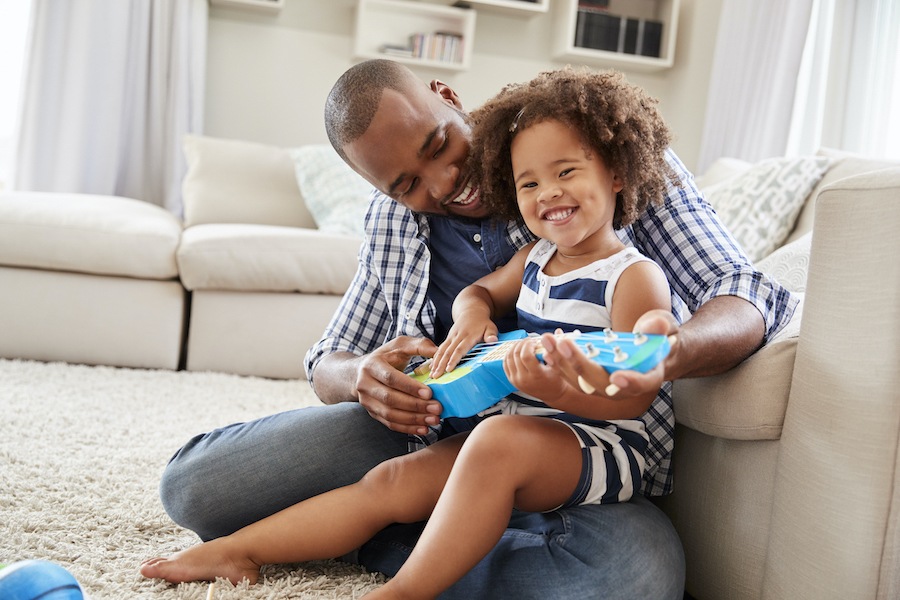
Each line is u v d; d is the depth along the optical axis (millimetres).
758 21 3602
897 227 951
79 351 2809
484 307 1251
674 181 1278
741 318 1126
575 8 4164
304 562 1257
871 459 959
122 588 1124
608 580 1040
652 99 1232
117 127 3799
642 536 1087
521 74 4406
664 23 4309
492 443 1046
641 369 817
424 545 1016
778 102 3373
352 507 1163
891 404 946
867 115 3143
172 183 3893
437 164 1278
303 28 4164
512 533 1122
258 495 1241
